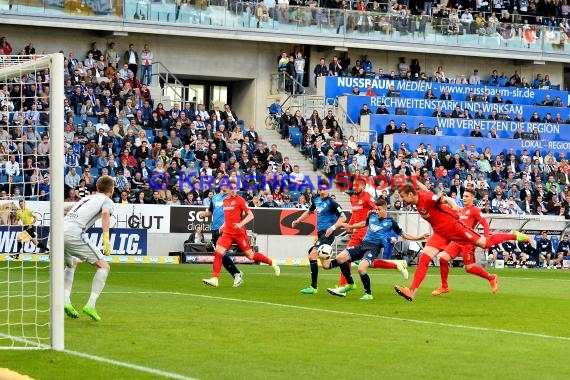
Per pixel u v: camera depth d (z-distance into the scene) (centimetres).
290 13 5766
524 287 3120
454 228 2361
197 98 6147
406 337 1717
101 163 4459
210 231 4322
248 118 6078
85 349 1512
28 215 2656
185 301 2316
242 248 2853
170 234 4284
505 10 6475
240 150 4872
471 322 2000
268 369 1360
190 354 1476
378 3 6138
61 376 1288
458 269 4225
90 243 1852
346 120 5634
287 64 5881
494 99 6156
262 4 5703
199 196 4494
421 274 2333
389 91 5847
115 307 2138
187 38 5869
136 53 5556
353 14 5922
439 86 6016
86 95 4884
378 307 2272
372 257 2475
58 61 1592
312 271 2625
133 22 5394
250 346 1569
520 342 1695
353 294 2642
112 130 4691
